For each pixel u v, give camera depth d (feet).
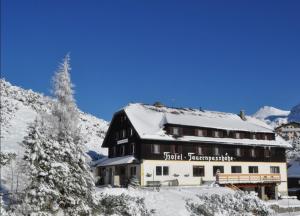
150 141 169.78
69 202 101.04
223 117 215.72
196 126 181.88
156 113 189.26
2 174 127.65
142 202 123.65
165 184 169.07
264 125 230.68
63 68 110.11
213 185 167.94
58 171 100.78
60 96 108.68
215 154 185.88
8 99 282.15
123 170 181.16
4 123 221.25
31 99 309.63
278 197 195.42
